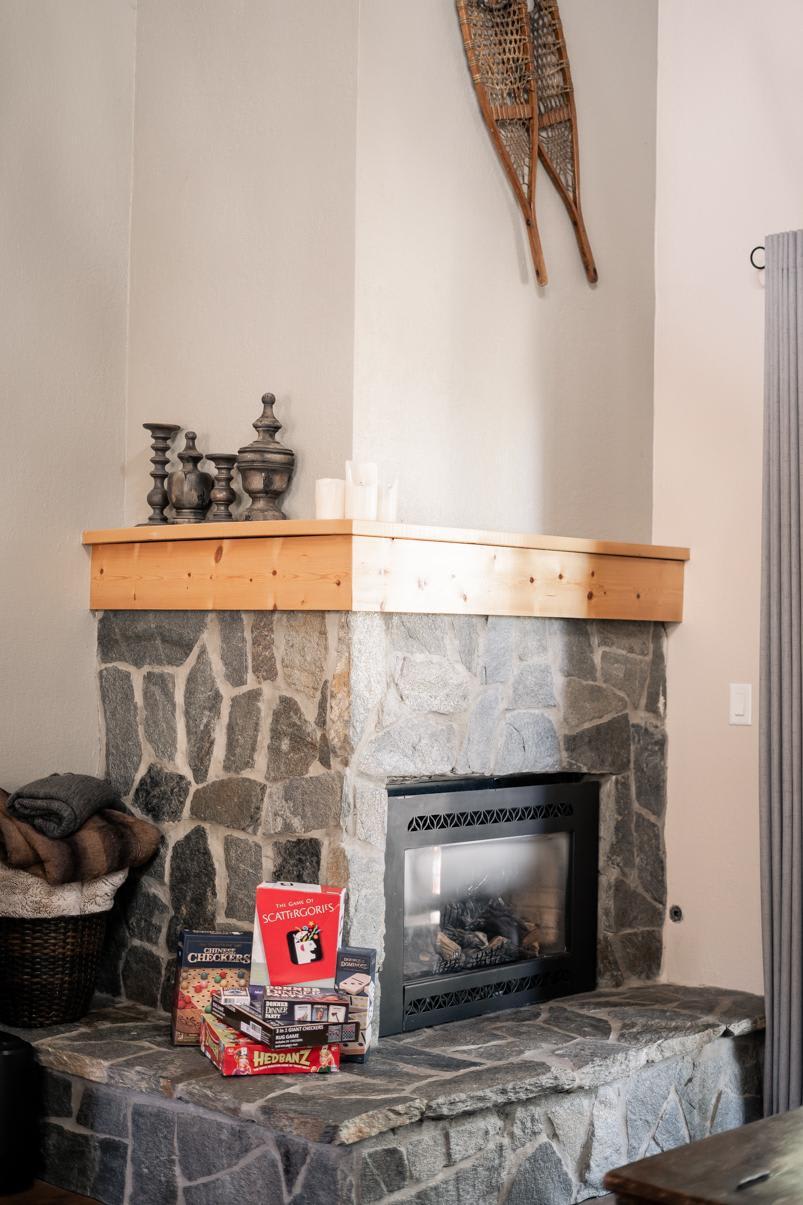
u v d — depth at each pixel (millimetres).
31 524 3719
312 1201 2631
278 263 3482
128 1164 2984
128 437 3922
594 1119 3133
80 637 3822
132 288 3924
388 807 3287
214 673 3453
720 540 3951
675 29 4102
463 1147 2830
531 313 3756
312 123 3408
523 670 3580
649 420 4094
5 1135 3059
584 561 3691
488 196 3652
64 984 3375
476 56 3609
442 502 3506
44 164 3742
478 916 3594
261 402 3506
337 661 3131
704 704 3963
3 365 3656
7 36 3664
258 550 3287
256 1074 2912
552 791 3730
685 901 3980
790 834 3545
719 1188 1843
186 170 3766
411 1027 3348
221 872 3410
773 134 3877
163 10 3869
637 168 4074
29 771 3703
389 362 3375
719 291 3979
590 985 3852
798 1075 3502
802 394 3588
